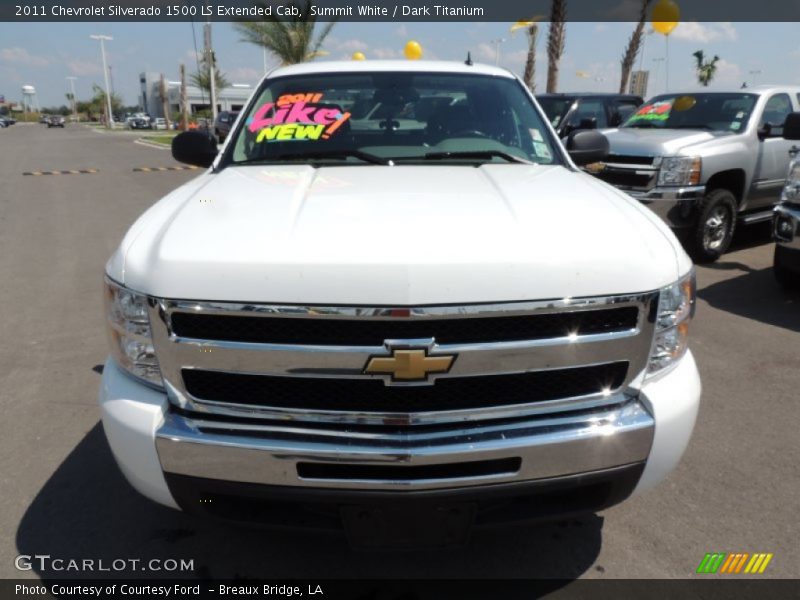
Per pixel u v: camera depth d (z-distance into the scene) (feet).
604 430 6.16
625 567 7.82
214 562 7.97
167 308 5.90
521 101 11.19
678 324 6.54
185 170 55.93
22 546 8.26
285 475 6.03
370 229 6.22
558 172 9.08
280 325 5.80
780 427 11.05
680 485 9.42
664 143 21.48
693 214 21.49
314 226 6.33
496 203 7.13
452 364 5.76
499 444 5.97
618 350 6.11
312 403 6.02
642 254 6.23
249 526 6.52
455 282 5.66
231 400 6.11
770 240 26.23
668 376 6.66
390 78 11.21
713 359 13.93
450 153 9.90
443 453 5.90
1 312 17.54
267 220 6.56
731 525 8.55
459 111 10.77
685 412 6.54
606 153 11.53
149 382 6.37
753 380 12.91
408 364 5.71
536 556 8.01
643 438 6.31
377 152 9.97
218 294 5.77
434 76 11.37
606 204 7.30
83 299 18.66
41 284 20.30
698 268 21.75
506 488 6.14
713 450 10.33
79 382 13.07
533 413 6.16
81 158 71.72
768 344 14.78
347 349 5.72
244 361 5.88
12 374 13.46
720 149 21.75
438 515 6.19
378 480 6.01
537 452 6.05
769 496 9.16
